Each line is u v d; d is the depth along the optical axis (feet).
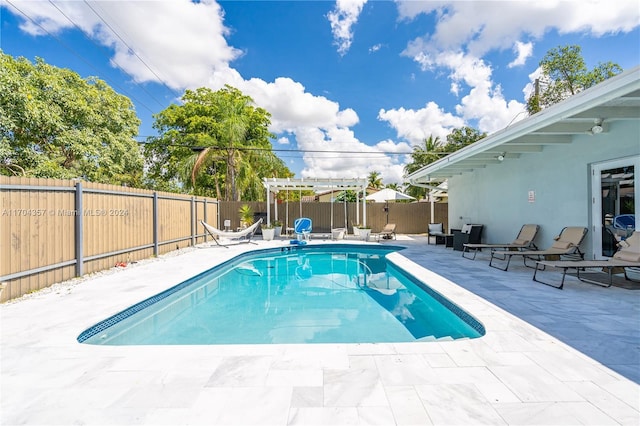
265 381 7.62
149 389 7.32
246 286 22.22
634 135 17.34
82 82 38.75
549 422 6.07
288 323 14.84
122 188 23.52
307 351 9.28
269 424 6.09
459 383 7.47
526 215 26.68
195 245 37.50
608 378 7.61
